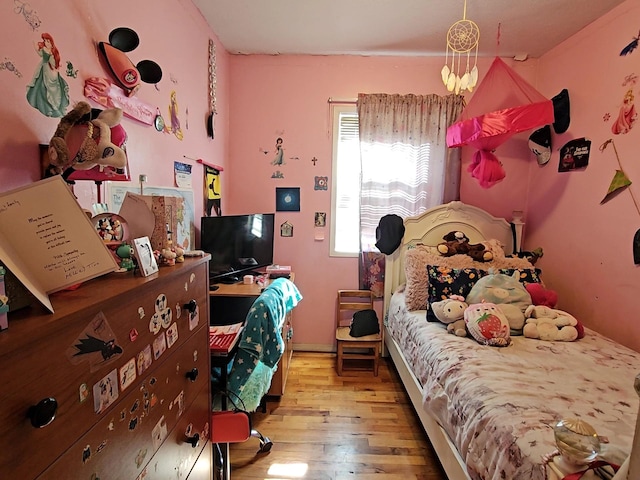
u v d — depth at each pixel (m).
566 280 2.52
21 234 0.62
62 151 0.85
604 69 2.22
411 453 1.91
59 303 0.63
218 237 2.34
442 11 2.25
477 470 1.18
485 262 2.52
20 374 0.49
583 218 2.37
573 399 1.26
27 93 0.96
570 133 2.51
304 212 3.11
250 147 3.06
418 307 2.40
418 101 2.90
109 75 1.33
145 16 1.61
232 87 3.01
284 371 2.52
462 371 1.52
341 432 2.08
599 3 2.11
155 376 0.88
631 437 1.04
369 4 2.18
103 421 0.68
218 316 2.36
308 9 2.25
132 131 1.52
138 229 1.04
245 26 2.48
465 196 3.05
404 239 2.90
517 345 1.80
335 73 2.98
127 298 0.75
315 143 3.05
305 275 3.17
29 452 0.51
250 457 1.87
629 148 2.03
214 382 1.75
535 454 0.97
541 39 2.60
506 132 2.09
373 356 2.90
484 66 2.95
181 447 1.05
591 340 1.91
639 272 1.95
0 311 0.49
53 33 1.05
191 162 2.21
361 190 2.99
